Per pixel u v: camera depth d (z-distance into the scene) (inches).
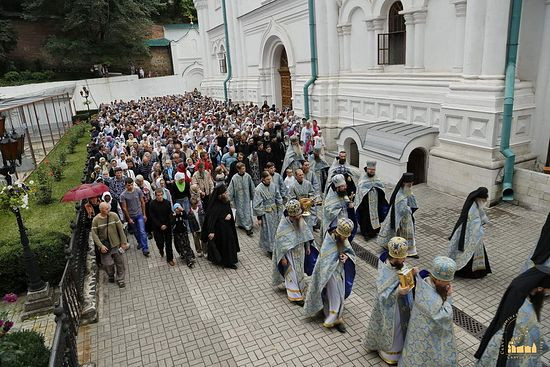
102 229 304.5
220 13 1211.2
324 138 697.0
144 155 475.2
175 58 1780.3
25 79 1465.3
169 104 1205.1
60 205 517.0
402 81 533.6
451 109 436.5
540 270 160.4
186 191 408.5
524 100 411.5
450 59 470.6
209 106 1062.4
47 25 1600.6
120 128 784.9
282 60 912.9
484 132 408.2
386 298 197.0
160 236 352.8
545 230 229.1
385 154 481.7
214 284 307.7
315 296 241.8
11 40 1514.5
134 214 361.4
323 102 686.5
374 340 213.6
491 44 395.2
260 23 910.4
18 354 181.6
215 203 326.6
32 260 288.7
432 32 488.4
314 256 278.5
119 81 1583.4
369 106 605.3
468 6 413.1
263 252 357.4
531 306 159.6
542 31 400.8
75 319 252.7
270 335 243.4
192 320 264.1
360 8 600.1
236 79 1092.5
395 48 562.3
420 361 184.4
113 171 434.9
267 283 304.0
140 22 1610.5
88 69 1651.1
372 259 328.5
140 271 336.8
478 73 417.4
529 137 425.7
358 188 358.6
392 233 318.7
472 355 216.7
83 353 238.1
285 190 377.7
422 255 323.3
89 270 322.3
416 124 518.0
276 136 553.9
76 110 1444.4
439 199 437.1
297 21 754.8
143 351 237.5
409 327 188.4
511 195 410.0
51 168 634.2
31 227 438.3
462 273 287.3
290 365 218.4
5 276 309.9
